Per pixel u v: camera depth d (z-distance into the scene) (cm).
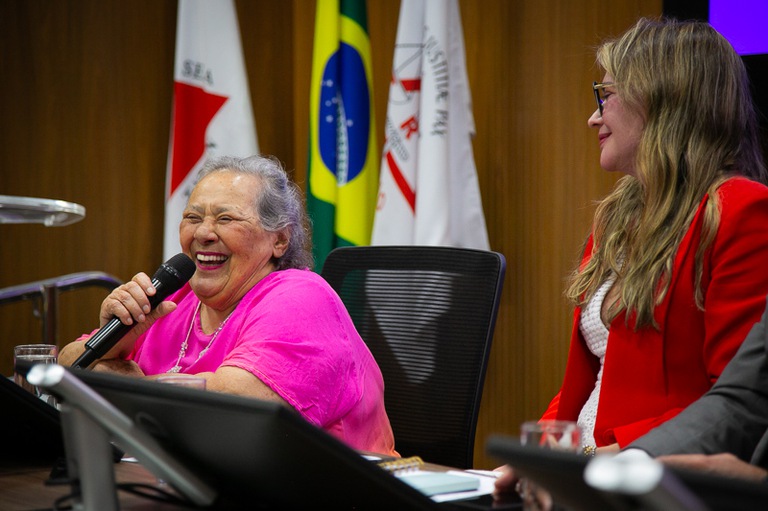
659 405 187
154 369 233
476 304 239
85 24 452
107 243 452
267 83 443
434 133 363
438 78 365
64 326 453
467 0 397
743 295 177
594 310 207
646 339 190
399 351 246
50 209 239
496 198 395
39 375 99
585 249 226
